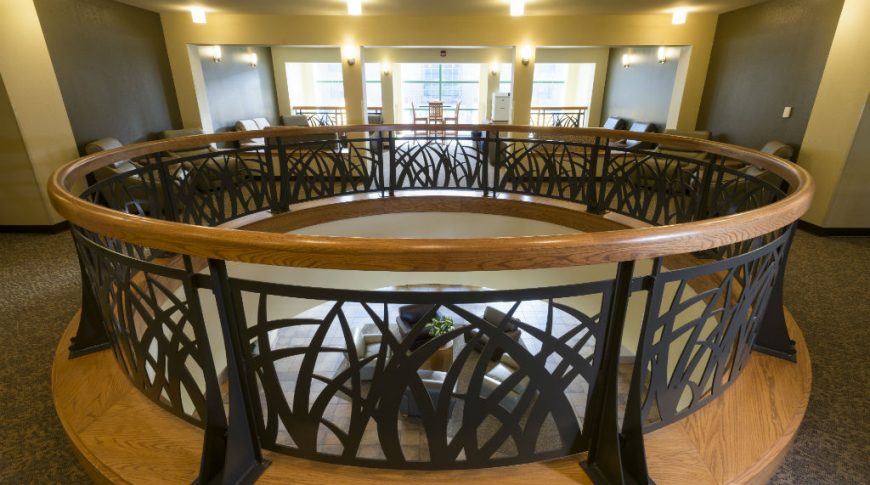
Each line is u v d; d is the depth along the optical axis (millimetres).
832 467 1485
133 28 5375
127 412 1523
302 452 1265
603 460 1219
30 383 1956
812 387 1889
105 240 1988
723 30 5770
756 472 1276
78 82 4555
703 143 2754
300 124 9117
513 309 1044
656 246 986
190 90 6184
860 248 3688
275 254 968
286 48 9539
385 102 10680
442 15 5902
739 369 1633
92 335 1863
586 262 968
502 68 11195
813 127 4121
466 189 4371
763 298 1535
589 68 10336
